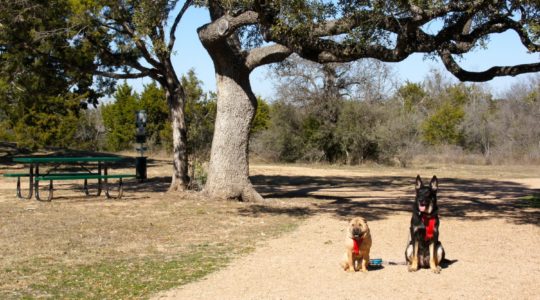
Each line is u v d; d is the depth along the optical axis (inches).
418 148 1812.3
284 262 371.9
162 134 1770.4
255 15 612.7
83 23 716.0
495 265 360.8
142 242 441.1
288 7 518.3
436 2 487.8
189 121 949.2
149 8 651.5
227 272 343.9
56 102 1299.2
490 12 545.0
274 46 673.6
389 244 439.2
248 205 669.3
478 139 1951.3
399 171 1413.6
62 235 460.8
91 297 290.8
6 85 784.9
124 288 307.9
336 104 1654.8
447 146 1894.7
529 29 489.4
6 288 305.7
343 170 1424.7
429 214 338.0
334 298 286.2
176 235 474.0
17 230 479.2
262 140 1749.5
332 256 391.2
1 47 805.9
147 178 1052.5
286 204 689.6
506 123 1947.6
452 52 561.0
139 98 1961.1
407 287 306.5
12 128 1467.8
